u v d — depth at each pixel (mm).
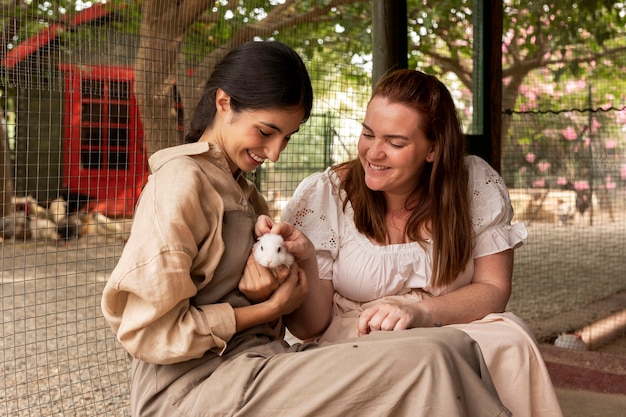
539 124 4641
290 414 1646
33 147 6094
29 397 3447
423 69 4270
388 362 1590
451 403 1560
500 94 4129
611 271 5656
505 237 2365
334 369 1627
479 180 2402
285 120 1905
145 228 1677
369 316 2064
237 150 1938
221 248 1814
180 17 2984
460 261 2287
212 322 1727
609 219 5461
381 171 2242
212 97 1978
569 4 4664
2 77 2564
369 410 1610
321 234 2342
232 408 1678
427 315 2117
